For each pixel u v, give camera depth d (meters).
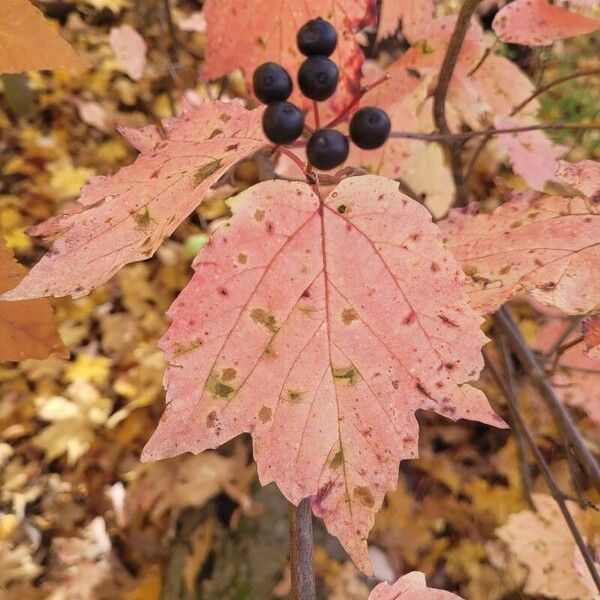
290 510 0.13
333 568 0.34
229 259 0.11
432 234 0.11
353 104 0.13
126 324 0.52
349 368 0.11
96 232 0.11
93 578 0.40
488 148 0.52
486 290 0.14
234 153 0.11
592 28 0.19
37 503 0.43
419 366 0.11
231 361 0.11
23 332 0.11
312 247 0.11
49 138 0.61
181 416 0.10
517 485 0.44
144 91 0.65
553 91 0.52
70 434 0.46
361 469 0.11
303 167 0.12
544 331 0.27
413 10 0.22
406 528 0.42
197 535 0.37
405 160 0.23
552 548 0.27
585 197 0.14
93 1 0.68
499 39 0.20
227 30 0.17
